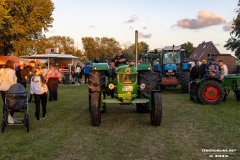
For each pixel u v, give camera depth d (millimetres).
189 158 5250
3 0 26672
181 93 16062
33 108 10961
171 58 17000
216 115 9266
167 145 6043
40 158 5305
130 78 7922
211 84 11594
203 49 66312
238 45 59031
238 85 12016
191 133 7000
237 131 7125
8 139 6605
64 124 8172
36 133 7141
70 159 5250
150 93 7977
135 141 6371
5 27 27812
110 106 11492
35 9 35094
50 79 13305
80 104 12273
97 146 6016
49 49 30703
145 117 9148
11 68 8484
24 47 34312
